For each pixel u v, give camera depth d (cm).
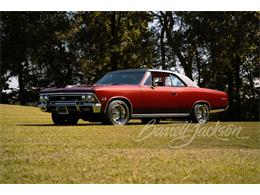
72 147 569
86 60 2739
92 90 925
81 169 412
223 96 1153
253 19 2230
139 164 439
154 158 479
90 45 2702
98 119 980
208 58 2383
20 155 496
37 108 1850
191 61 2409
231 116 2450
